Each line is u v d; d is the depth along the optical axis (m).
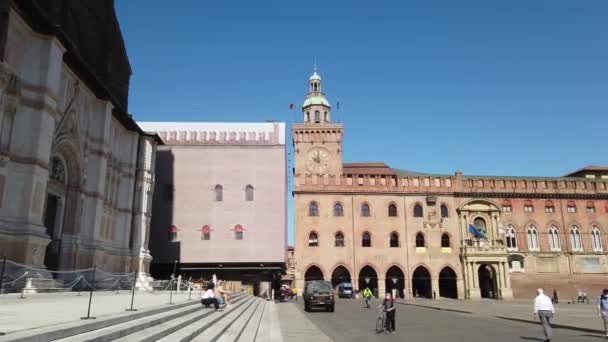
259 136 59.25
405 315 34.94
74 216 34.47
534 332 23.77
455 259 68.69
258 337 20.69
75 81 34.25
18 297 20.11
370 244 68.19
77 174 35.12
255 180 57.81
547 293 68.50
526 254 70.00
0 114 24.69
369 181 70.75
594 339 21.22
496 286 67.12
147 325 13.45
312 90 88.88
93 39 38.91
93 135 37.81
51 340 9.11
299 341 19.33
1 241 24.42
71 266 33.41
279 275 62.00
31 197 26.12
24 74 27.17
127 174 45.19
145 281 43.69
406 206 70.12
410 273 67.56
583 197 73.12
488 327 26.08
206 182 57.47
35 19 27.31
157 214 56.28
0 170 25.03
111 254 40.88
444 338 20.94
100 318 12.23
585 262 70.56
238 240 56.16
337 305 47.22
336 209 69.31
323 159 78.88
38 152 26.77
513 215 71.44
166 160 57.78
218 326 18.72
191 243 55.75
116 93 43.97
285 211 57.44
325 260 67.12
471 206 70.62
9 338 7.93
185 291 39.84
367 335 22.03
